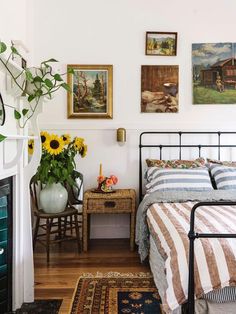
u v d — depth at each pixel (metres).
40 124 3.50
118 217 3.58
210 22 3.52
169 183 3.07
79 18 3.49
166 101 3.54
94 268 2.69
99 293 2.23
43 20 3.47
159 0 3.50
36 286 2.35
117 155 3.56
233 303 1.43
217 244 1.50
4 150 1.89
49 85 1.97
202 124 3.55
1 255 1.95
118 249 3.19
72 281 2.44
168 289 1.48
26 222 2.13
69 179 2.97
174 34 3.51
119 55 3.51
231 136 3.57
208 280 1.39
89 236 3.37
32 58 3.43
